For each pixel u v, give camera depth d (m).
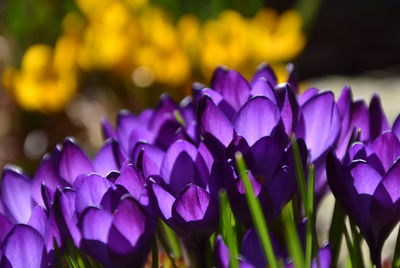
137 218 0.72
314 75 3.62
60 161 0.77
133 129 0.80
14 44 2.29
